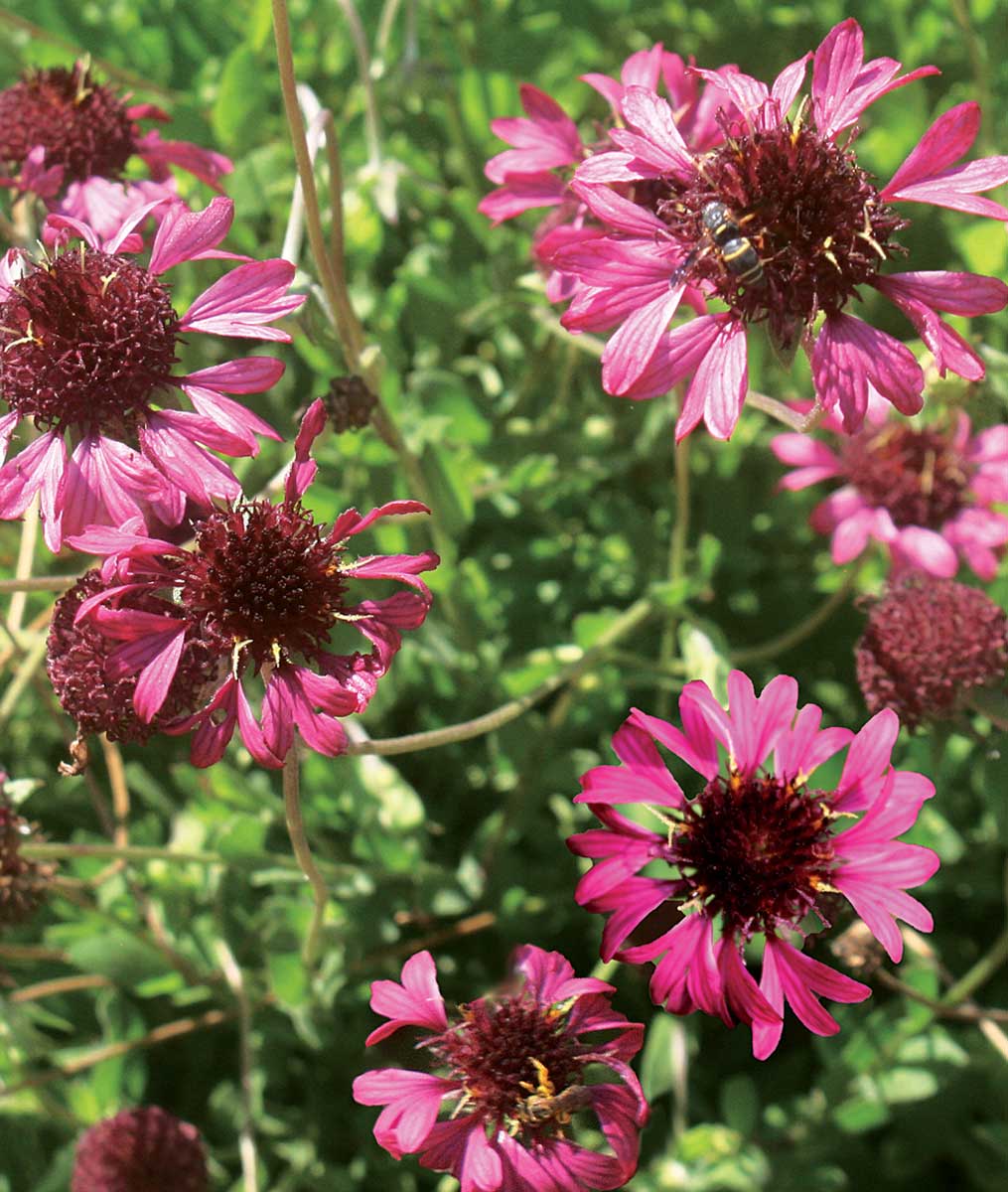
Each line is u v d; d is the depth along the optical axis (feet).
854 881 0.85
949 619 1.04
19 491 0.88
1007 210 0.83
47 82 1.10
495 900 1.28
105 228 1.08
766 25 1.58
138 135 1.13
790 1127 1.23
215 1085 1.31
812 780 1.11
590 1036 0.94
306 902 1.18
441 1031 0.89
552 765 1.28
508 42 1.50
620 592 1.37
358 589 1.21
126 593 0.86
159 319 0.89
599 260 0.85
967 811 1.30
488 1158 0.86
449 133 1.52
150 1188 1.14
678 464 1.18
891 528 1.21
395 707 1.36
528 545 1.41
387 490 1.22
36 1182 1.24
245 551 0.85
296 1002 1.15
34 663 1.18
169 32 1.50
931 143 0.85
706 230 0.85
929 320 0.85
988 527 1.21
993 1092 1.25
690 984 0.83
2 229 1.09
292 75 0.95
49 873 1.06
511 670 1.28
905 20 1.58
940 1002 1.17
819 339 0.85
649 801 0.84
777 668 1.40
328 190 1.14
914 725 1.05
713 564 1.25
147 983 1.18
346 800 1.22
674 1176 1.18
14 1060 1.19
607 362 0.85
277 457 1.28
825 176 0.86
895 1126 1.29
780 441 1.25
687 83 1.05
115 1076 1.20
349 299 1.06
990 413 1.20
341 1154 1.28
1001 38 1.54
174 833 1.29
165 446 0.87
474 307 1.37
